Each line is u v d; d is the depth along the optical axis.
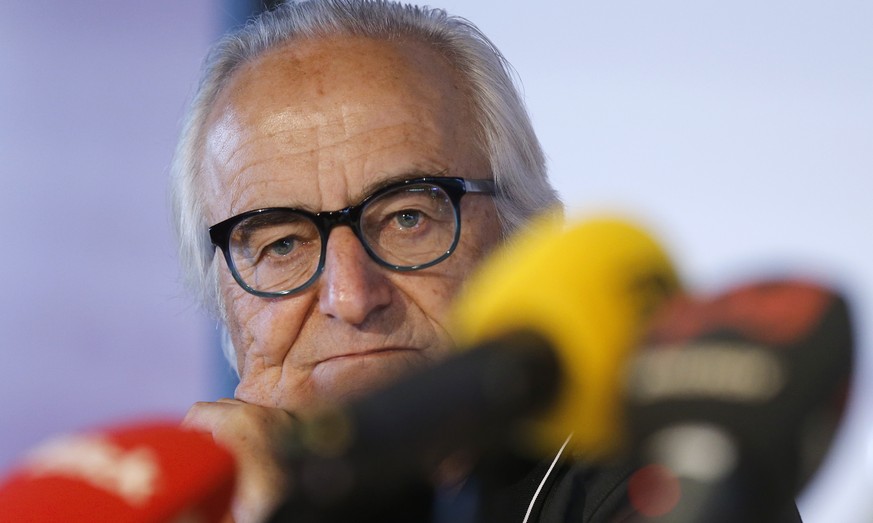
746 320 1.28
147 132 9.58
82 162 9.66
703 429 1.24
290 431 1.38
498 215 5.21
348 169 4.92
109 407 9.34
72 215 9.63
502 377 1.37
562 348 1.42
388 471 1.38
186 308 6.13
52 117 9.68
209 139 5.37
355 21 5.25
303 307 4.95
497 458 1.55
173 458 1.69
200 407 4.61
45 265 9.58
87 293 9.50
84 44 9.67
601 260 1.49
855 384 1.29
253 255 5.11
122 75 9.64
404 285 4.89
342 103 4.99
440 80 5.18
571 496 4.17
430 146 5.02
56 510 1.58
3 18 9.82
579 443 1.47
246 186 5.09
